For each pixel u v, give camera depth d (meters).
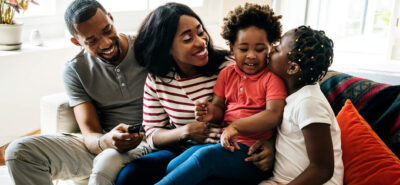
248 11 1.17
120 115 1.53
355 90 1.29
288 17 4.10
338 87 1.35
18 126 2.28
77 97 1.48
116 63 1.48
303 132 1.02
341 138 1.17
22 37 2.42
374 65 4.38
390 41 4.67
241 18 1.17
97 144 1.33
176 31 1.24
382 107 1.22
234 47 1.22
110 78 1.47
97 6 1.35
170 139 1.29
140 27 1.37
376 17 6.37
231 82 1.26
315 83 1.09
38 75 2.30
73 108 1.53
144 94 1.41
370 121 1.22
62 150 1.35
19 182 1.27
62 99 1.56
